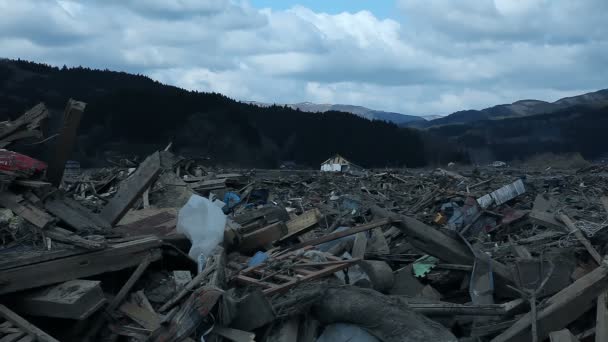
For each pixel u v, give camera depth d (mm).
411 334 5902
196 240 7859
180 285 6953
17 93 105500
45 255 5977
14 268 5707
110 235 7254
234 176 19484
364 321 6160
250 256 9406
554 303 7066
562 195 22969
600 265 8148
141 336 5914
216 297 5742
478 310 7473
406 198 24156
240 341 5711
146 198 11617
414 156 140500
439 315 7594
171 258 7938
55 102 107250
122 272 7070
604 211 15289
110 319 6184
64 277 6070
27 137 7715
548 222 12227
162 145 95625
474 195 19359
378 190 28438
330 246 9875
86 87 122562
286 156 123062
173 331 5633
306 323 6535
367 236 11734
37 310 5680
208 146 101250
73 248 6266
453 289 9203
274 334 6266
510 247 10570
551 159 146750
